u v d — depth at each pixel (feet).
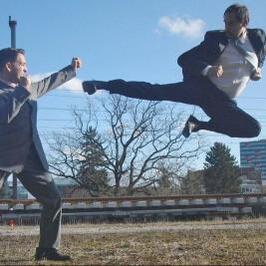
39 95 29.43
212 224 73.41
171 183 186.60
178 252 35.32
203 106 24.36
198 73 23.08
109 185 183.21
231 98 24.14
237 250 35.96
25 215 92.02
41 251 30.78
